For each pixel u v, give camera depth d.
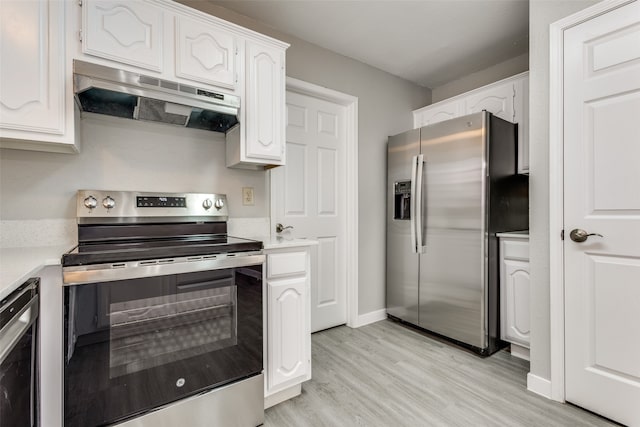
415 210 2.59
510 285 2.20
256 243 1.50
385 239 2.98
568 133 1.61
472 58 2.74
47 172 1.45
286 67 2.33
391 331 2.65
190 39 1.52
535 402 1.64
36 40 1.19
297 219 2.50
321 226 2.65
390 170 2.88
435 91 3.39
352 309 2.76
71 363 1.08
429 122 3.08
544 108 1.71
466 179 2.25
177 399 1.29
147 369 1.22
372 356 2.18
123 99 1.45
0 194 1.36
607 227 1.49
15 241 1.38
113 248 1.30
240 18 2.11
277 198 2.36
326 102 2.69
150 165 1.72
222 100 1.57
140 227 1.60
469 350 2.28
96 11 1.29
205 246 1.35
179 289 1.29
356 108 2.75
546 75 1.70
